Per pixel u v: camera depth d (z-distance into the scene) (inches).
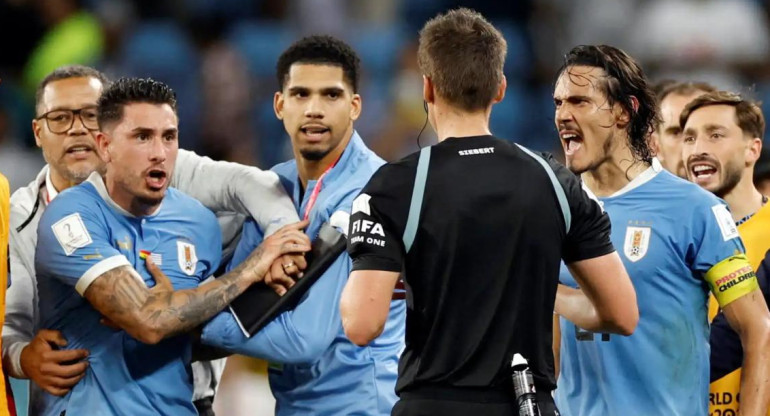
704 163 692.7
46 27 1579.7
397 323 684.7
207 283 628.1
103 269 608.1
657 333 606.9
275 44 1665.8
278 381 686.5
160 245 636.7
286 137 1573.6
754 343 604.7
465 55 523.5
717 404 663.8
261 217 673.0
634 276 607.2
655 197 615.2
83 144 666.8
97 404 618.5
